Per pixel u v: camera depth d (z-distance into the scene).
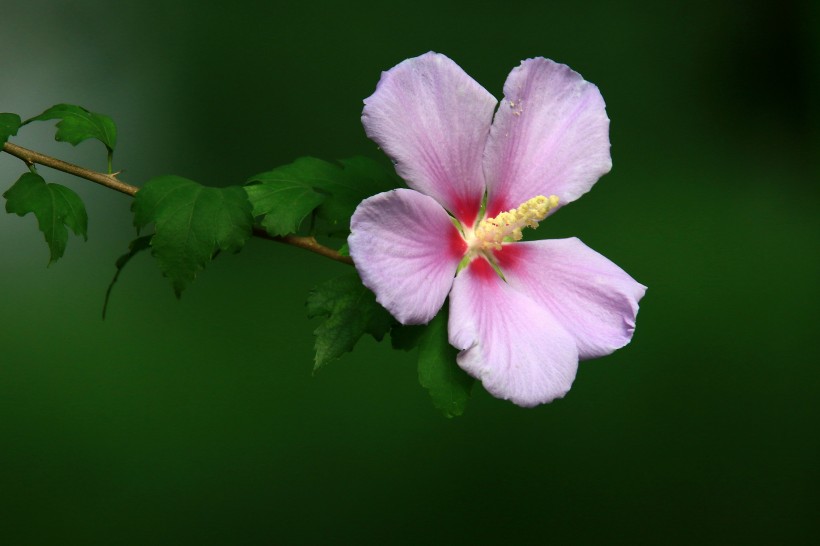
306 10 2.55
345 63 2.58
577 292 0.81
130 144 2.36
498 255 0.81
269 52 2.50
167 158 2.40
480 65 2.75
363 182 0.83
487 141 0.81
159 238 0.81
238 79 2.48
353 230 0.77
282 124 2.50
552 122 0.81
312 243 0.83
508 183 0.81
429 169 0.80
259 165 2.47
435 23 2.69
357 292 0.81
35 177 0.82
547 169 0.81
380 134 0.79
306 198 0.82
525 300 0.80
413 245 0.79
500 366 0.78
